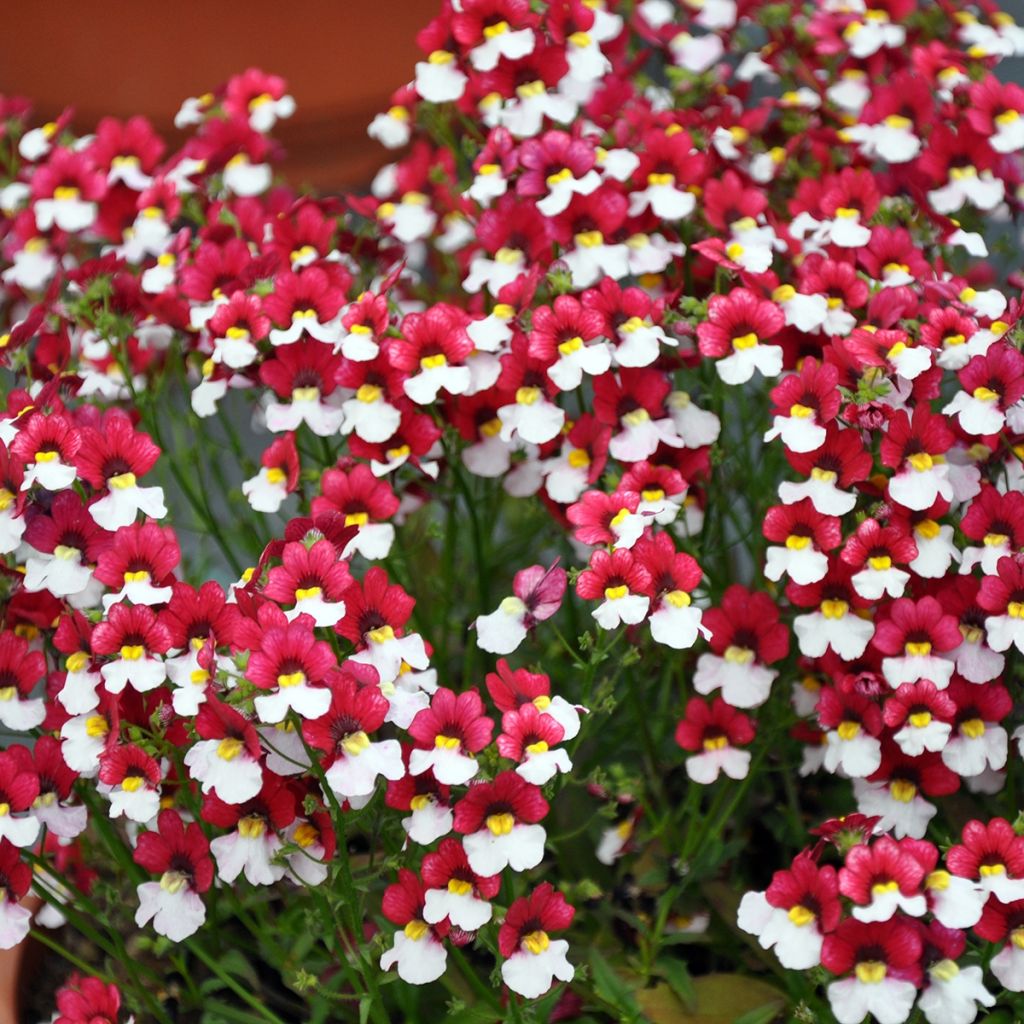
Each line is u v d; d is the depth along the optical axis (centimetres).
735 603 68
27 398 68
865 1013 62
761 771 73
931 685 66
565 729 64
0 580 67
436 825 64
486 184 71
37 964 71
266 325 69
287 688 62
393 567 73
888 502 66
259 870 65
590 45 72
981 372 66
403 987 69
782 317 68
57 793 66
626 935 71
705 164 71
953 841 70
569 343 68
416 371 68
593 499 67
